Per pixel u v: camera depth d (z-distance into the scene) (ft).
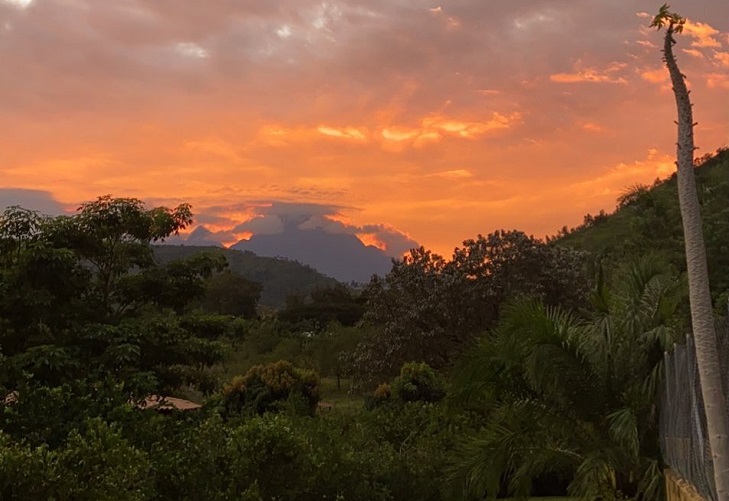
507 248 104.47
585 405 39.40
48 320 45.34
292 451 30.40
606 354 39.58
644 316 40.09
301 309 280.72
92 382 32.76
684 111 16.56
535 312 39.34
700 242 16.26
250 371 72.13
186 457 28.68
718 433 16.06
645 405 38.17
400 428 54.80
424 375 75.36
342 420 56.80
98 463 21.58
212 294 303.89
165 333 47.39
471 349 41.45
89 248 49.06
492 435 40.06
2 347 45.01
